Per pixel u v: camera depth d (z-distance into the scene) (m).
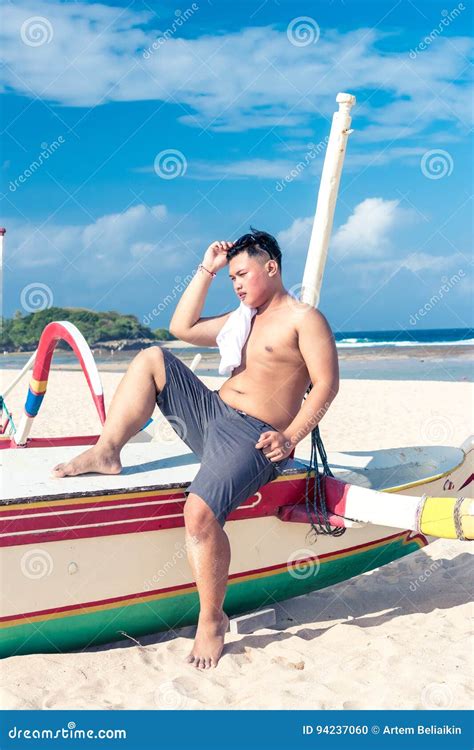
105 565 3.78
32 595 3.63
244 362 4.20
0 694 3.36
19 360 38.91
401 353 38.75
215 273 4.45
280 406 4.10
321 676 3.58
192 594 4.05
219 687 3.49
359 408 15.59
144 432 6.08
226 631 4.13
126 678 3.58
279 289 4.20
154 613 3.97
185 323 4.48
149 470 4.21
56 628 3.73
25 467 4.18
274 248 4.15
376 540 4.60
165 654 3.81
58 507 3.63
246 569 4.14
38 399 5.41
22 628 3.65
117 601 3.84
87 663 3.70
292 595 4.45
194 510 3.75
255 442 3.93
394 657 3.71
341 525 4.14
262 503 4.12
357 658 3.73
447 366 31.83
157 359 4.13
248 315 4.21
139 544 3.86
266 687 3.46
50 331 5.09
